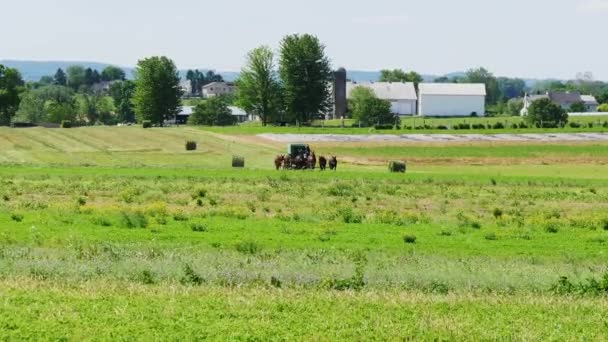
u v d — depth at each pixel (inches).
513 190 3097.9
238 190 2871.6
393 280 1190.3
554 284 1184.8
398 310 1002.1
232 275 1192.2
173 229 1833.2
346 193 2864.2
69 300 1003.3
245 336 861.8
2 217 1977.1
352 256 1456.7
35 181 3043.8
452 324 936.3
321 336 872.3
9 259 1291.8
